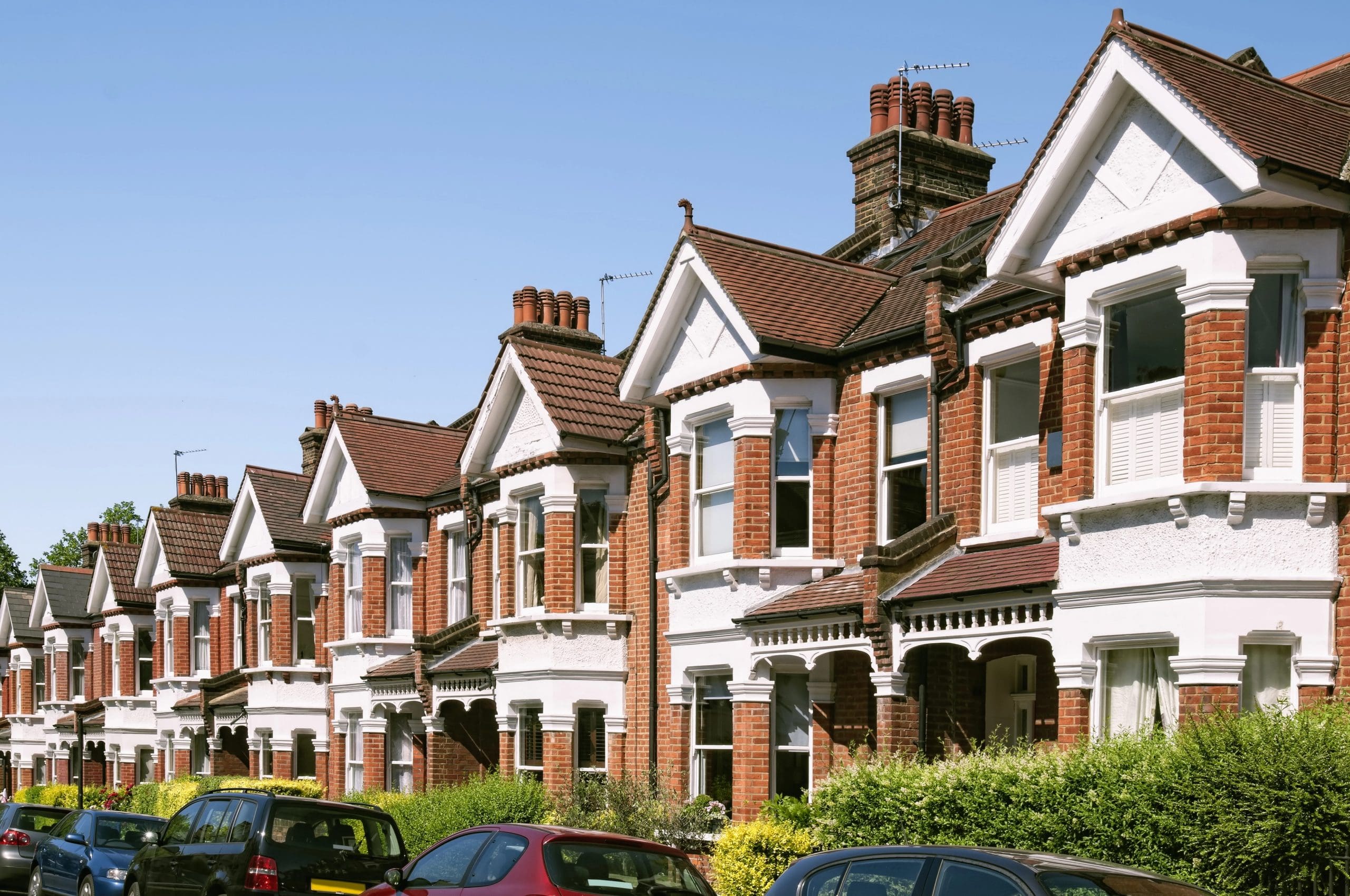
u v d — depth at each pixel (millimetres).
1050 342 16438
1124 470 14367
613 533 23688
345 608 31234
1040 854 8547
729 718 20531
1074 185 14836
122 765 43156
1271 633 13078
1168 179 13875
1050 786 11945
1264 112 14016
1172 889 8125
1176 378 13898
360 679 30234
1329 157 13484
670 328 21406
